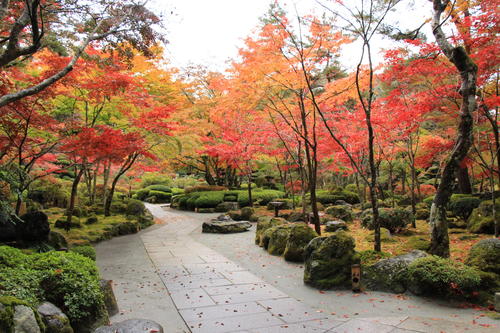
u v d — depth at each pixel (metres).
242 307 5.15
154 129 11.09
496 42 7.29
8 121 7.98
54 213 14.98
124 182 31.89
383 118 10.05
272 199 21.80
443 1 6.79
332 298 5.58
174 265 7.96
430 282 5.23
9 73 7.86
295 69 8.75
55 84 7.88
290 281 6.63
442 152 11.27
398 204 16.12
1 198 5.92
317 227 9.38
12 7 6.49
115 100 10.83
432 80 8.88
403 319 4.47
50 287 4.06
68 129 9.59
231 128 16.19
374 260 6.32
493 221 9.24
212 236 12.53
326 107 10.55
